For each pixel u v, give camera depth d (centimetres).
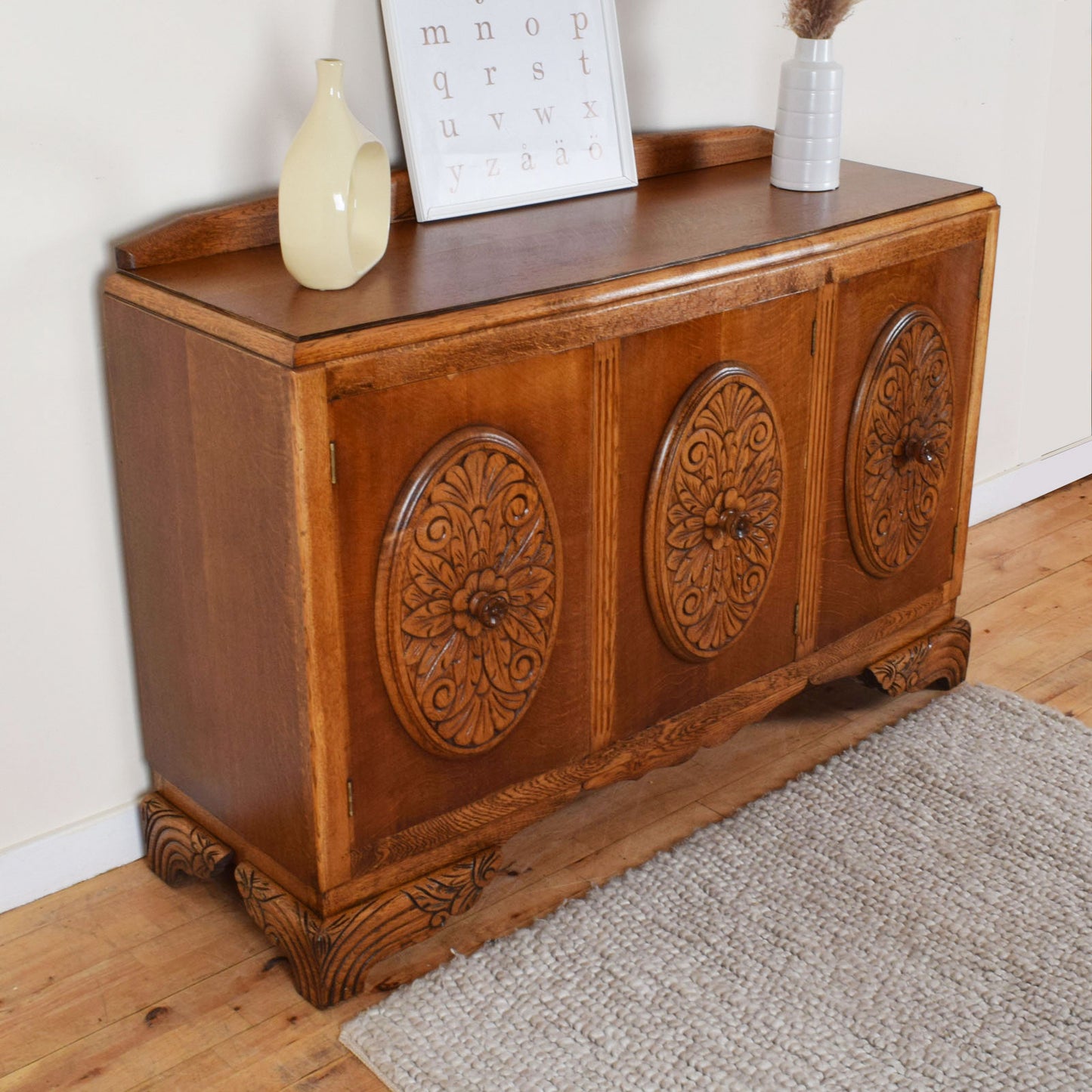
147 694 180
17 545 168
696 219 187
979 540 286
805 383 187
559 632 170
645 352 166
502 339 151
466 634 158
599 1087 149
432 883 166
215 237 167
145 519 167
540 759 174
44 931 174
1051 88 275
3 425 162
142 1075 152
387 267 163
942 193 204
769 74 231
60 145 157
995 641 246
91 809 184
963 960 169
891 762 208
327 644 146
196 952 171
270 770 158
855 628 212
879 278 192
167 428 156
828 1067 152
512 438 156
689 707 191
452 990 162
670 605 180
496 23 187
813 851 188
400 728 157
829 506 199
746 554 188
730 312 174
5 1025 159
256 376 139
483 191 187
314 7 173
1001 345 285
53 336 163
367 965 162
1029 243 282
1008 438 296
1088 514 300
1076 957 170
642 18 208
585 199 197
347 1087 150
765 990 163
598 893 178
